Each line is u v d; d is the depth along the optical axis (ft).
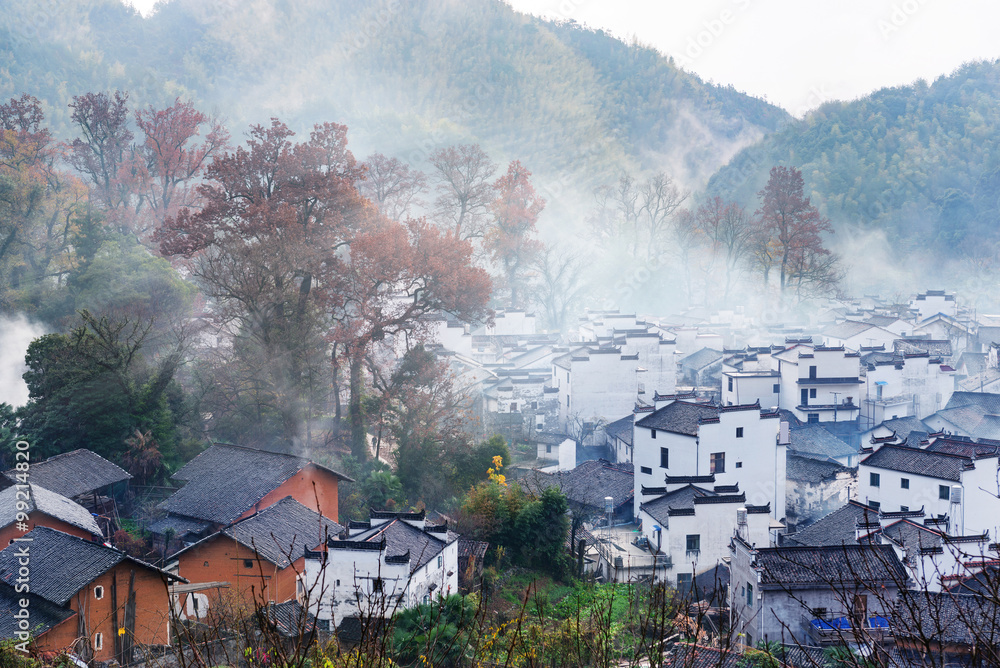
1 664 78.07
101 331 166.40
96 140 314.96
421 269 200.44
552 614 116.88
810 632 104.78
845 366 246.47
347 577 111.14
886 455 172.35
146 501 152.56
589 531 169.27
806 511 188.96
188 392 188.85
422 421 190.60
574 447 222.07
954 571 110.22
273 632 37.09
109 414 160.45
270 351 182.50
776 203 390.01
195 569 119.75
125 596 103.50
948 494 159.74
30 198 254.06
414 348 200.13
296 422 181.57
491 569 145.38
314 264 188.75
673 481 167.02
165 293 221.46
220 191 204.13
